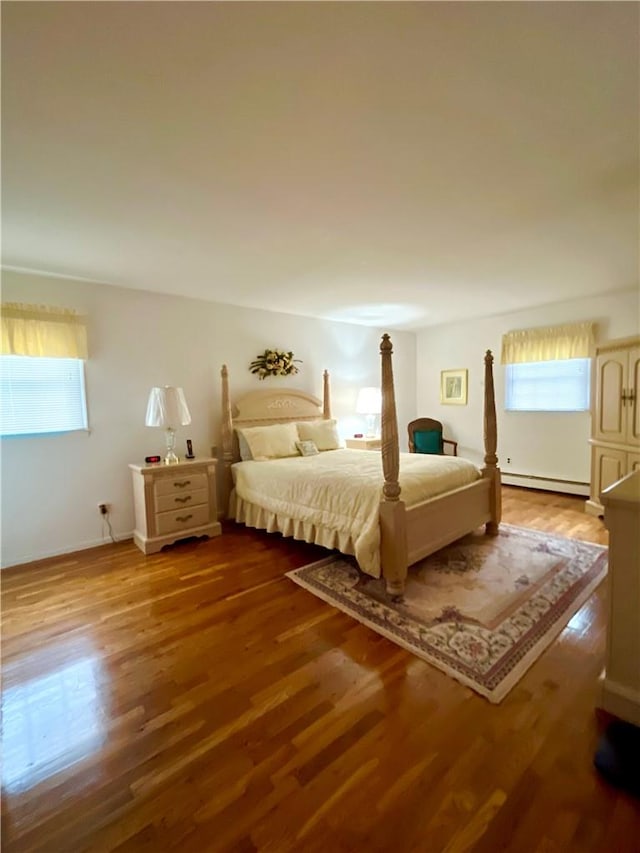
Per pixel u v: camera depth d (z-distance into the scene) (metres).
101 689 1.74
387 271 3.29
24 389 3.14
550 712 1.55
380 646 1.99
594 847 1.08
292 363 4.84
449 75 1.26
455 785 1.26
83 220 2.23
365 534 2.52
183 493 3.50
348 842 1.11
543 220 2.37
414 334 6.38
